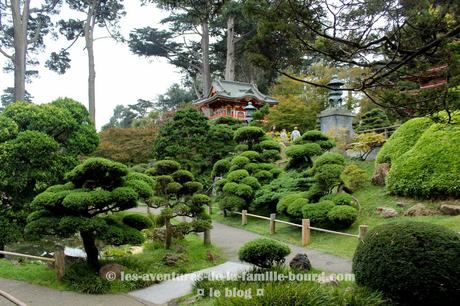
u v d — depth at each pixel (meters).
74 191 7.02
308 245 8.99
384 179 11.27
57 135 11.11
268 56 4.48
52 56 26.89
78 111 11.98
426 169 9.62
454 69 4.26
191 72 35.62
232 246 9.73
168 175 9.30
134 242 6.98
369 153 14.46
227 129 17.19
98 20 28.23
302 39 4.39
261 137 14.94
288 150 12.23
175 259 8.16
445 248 4.58
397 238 4.84
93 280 6.90
